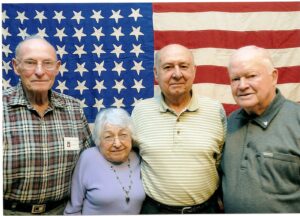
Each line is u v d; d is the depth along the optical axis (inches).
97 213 64.6
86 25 88.5
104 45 88.7
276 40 88.3
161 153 64.2
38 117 65.5
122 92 89.0
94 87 88.7
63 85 88.2
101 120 66.3
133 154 70.2
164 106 67.0
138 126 68.6
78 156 68.9
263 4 88.4
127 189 65.2
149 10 88.7
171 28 88.5
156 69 67.6
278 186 56.9
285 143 57.2
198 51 88.4
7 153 61.9
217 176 67.8
